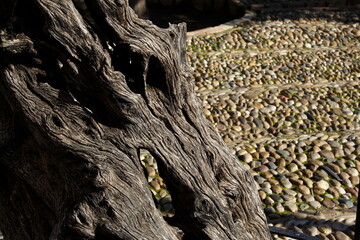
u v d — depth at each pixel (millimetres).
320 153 6770
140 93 2789
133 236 2656
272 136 7398
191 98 2938
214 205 2902
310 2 12742
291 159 6652
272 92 8570
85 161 2643
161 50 2752
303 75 9359
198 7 14156
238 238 2994
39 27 2627
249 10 12656
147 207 2734
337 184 6219
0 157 2998
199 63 9742
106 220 2645
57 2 2539
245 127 7613
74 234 2666
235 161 3113
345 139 7098
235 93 8570
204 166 2918
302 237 4152
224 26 11508
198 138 2930
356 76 9414
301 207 5844
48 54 2709
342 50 10336
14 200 3100
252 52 10281
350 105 8234
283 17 12031
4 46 2578
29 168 2953
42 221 3014
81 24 2586
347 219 5562
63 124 2660
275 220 5625
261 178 6293
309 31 11148
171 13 13898
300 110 8039
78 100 2717
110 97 2652
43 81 2721
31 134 2852
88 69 2619
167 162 2811
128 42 2684
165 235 2756
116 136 2699
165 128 2826
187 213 2936
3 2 2541
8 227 3211
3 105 2900
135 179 2719
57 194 2844
